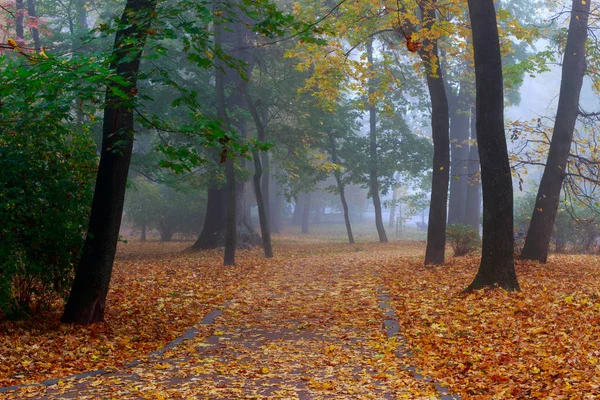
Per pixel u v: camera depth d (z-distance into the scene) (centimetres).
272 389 678
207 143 851
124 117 1008
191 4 936
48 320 1055
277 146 3534
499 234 1329
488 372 720
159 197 4097
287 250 3206
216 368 782
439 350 859
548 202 1938
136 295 1417
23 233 995
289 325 1112
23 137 1016
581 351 761
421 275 1698
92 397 636
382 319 1131
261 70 2972
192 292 1498
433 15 1791
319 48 1895
